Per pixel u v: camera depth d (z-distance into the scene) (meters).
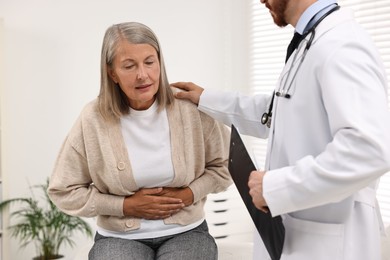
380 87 1.09
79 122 1.77
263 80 3.43
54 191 1.81
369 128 1.04
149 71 1.63
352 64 1.09
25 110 3.28
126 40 1.61
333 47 1.14
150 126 1.75
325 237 1.23
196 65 3.60
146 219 1.77
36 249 3.31
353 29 1.17
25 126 3.29
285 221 1.32
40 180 3.35
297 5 1.29
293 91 1.25
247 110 1.74
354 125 1.04
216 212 2.84
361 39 1.14
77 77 3.36
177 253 1.68
